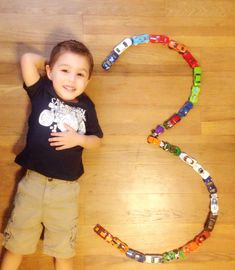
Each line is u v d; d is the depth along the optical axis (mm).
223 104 1439
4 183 1339
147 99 1410
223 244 1397
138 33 1417
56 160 1211
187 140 1419
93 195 1372
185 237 1389
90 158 1378
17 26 1363
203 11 1448
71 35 1384
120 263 1359
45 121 1206
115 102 1397
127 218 1378
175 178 1405
